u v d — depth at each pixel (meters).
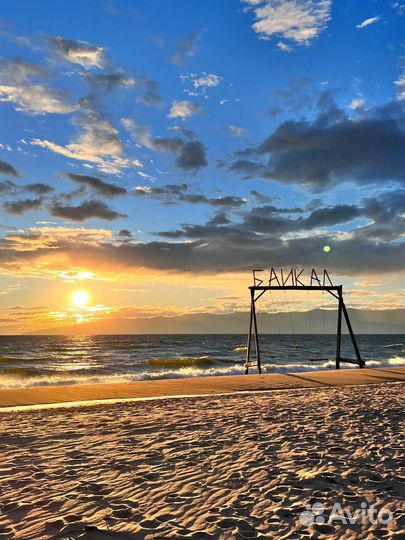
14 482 5.52
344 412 10.32
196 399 13.85
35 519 4.34
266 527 4.07
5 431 8.88
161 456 6.68
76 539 3.86
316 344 100.56
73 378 24.67
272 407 11.45
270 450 6.87
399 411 10.38
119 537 3.89
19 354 59.66
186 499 4.83
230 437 7.87
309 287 27.98
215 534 3.92
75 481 5.54
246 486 5.22
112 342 108.25
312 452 6.68
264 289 27.47
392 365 33.28
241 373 27.33
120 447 7.33
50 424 9.69
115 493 5.07
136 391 16.73
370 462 6.13
